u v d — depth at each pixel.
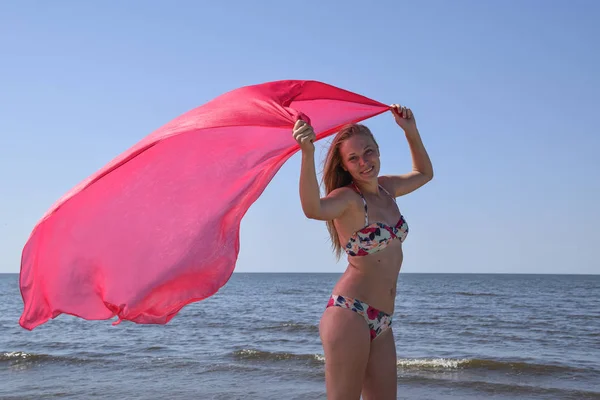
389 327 3.65
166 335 20.31
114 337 19.66
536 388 10.44
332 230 3.88
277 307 37.38
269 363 13.63
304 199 3.24
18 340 18.80
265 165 3.69
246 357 14.55
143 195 3.65
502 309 32.91
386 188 3.99
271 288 75.19
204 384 10.95
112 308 3.63
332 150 3.73
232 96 3.61
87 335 20.31
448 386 10.65
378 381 3.57
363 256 3.55
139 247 3.63
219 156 3.68
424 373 11.91
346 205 3.51
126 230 3.63
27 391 10.45
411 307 34.59
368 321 3.51
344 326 3.46
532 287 75.00
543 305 36.94
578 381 11.29
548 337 19.00
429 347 16.48
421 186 4.24
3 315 30.38
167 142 3.62
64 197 3.49
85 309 3.64
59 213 3.56
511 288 70.88
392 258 3.62
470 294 53.28
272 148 3.66
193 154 3.67
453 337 18.92
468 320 25.16
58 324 24.20
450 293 55.28
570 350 15.96
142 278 3.61
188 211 3.65
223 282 3.63
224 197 3.66
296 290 68.38
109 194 3.63
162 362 13.73
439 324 23.31
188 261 3.61
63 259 3.62
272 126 3.44
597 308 34.09
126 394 10.08
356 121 3.88
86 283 3.64
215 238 3.63
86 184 3.46
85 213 3.61
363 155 3.61
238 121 3.45
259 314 30.77
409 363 12.99
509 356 14.62
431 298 45.91
